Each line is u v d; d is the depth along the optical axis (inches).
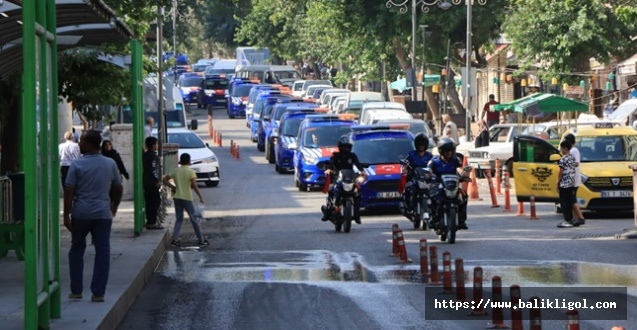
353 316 1104.2
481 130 3248.0
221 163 3806.6
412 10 4205.2
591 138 2177.7
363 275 1380.4
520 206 2178.9
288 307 1164.5
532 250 1600.6
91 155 1114.7
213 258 1592.0
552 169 2103.8
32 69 877.8
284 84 7042.3
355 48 4867.1
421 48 4559.5
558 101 2827.3
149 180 1828.2
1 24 1157.7
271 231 1940.2
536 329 881.5
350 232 1897.1
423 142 1931.6
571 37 3659.0
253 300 1213.7
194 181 1748.3
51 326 983.6
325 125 2864.2
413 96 4045.3
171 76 6368.1
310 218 2156.7
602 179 2059.5
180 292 1283.2
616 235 1745.8
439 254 1571.1
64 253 1521.9
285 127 3376.0
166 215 2153.1
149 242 1638.8
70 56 1834.4
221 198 2625.5
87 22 1250.6
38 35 932.6
